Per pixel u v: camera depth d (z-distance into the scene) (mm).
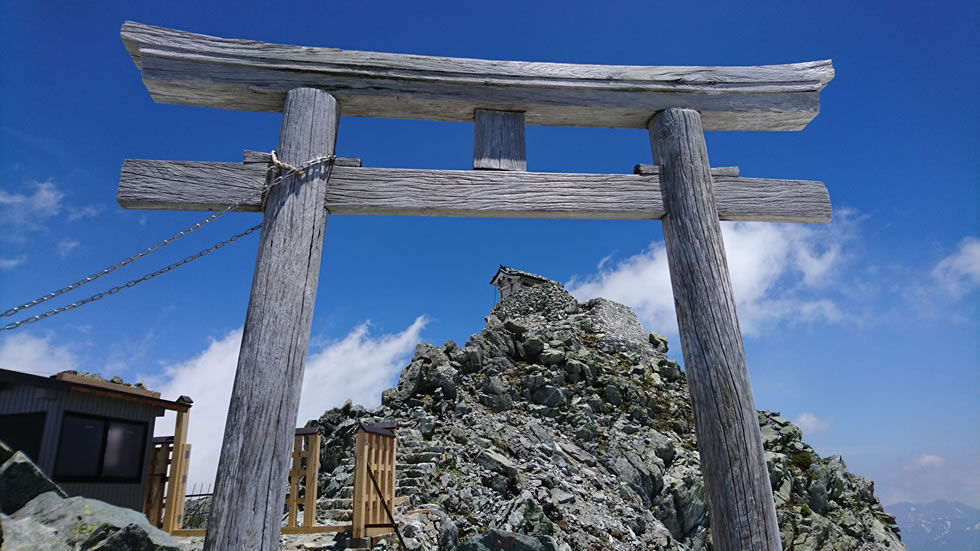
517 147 5465
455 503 14234
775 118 5938
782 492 21875
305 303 4605
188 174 4848
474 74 5406
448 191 5141
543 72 5520
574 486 17188
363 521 9992
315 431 11578
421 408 19297
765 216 5594
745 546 4320
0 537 4691
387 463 11461
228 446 4098
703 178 5406
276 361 4332
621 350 27656
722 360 4781
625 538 15562
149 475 11023
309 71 5207
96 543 5613
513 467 16469
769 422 25984
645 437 21266
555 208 5223
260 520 3988
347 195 5020
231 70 5105
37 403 9367
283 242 4660
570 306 31734
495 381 21203
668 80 5652
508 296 37281
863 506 24188
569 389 22656
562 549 13852
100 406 10086
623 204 5340
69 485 9367
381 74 5270
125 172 4785
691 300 5020
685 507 19219
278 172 4859
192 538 10008
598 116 5738
